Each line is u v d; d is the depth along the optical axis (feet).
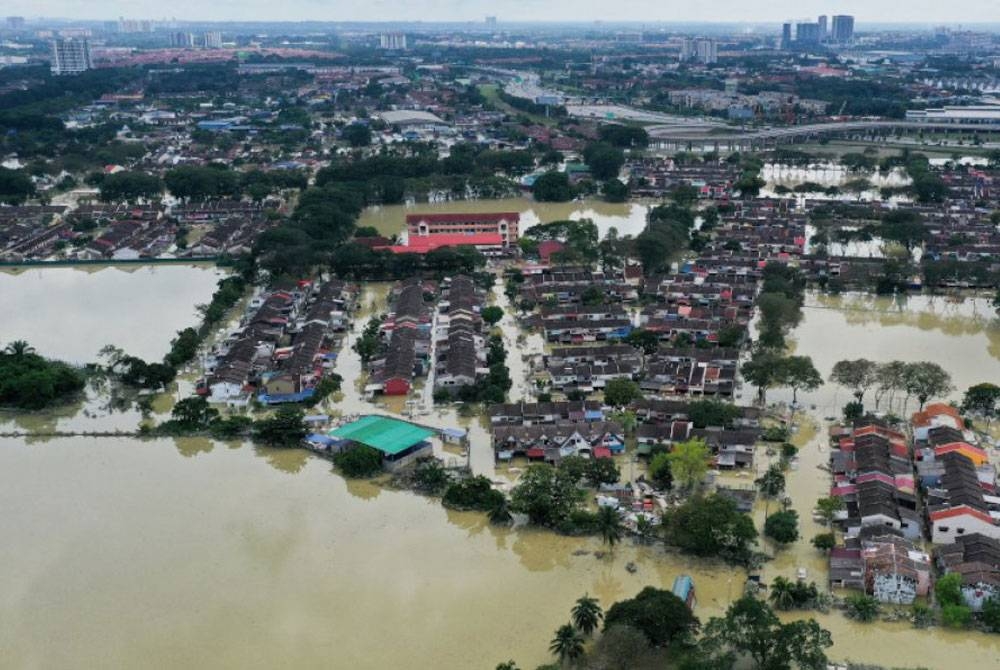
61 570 568.82
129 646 500.74
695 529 562.66
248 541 598.75
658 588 536.42
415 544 594.65
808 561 561.84
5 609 532.73
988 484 627.05
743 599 486.79
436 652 490.49
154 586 552.00
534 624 513.04
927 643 486.38
